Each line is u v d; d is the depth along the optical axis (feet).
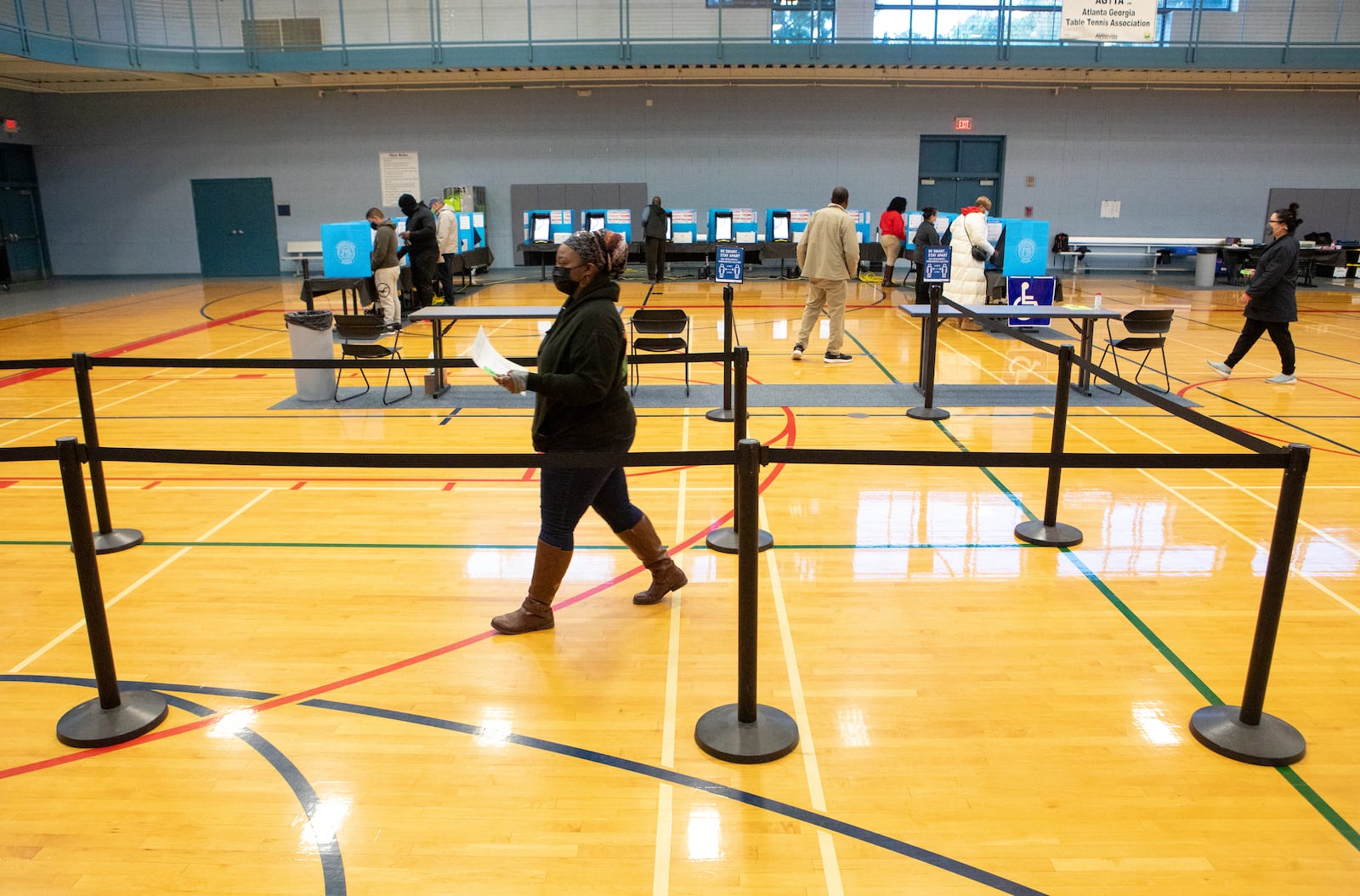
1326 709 11.56
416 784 10.13
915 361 35.32
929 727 11.21
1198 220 70.28
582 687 12.15
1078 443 23.68
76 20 63.00
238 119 69.87
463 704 11.76
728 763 10.48
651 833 9.32
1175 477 21.18
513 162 70.23
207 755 10.68
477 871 8.80
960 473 21.49
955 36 65.46
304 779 10.23
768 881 8.64
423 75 65.31
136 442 24.27
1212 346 38.88
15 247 68.64
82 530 10.69
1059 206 70.08
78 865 8.90
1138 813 9.59
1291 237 29.66
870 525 18.04
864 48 60.18
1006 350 37.83
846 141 69.21
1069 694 11.94
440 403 28.94
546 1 66.28
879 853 9.00
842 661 12.81
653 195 70.28
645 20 66.28
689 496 19.71
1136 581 15.46
